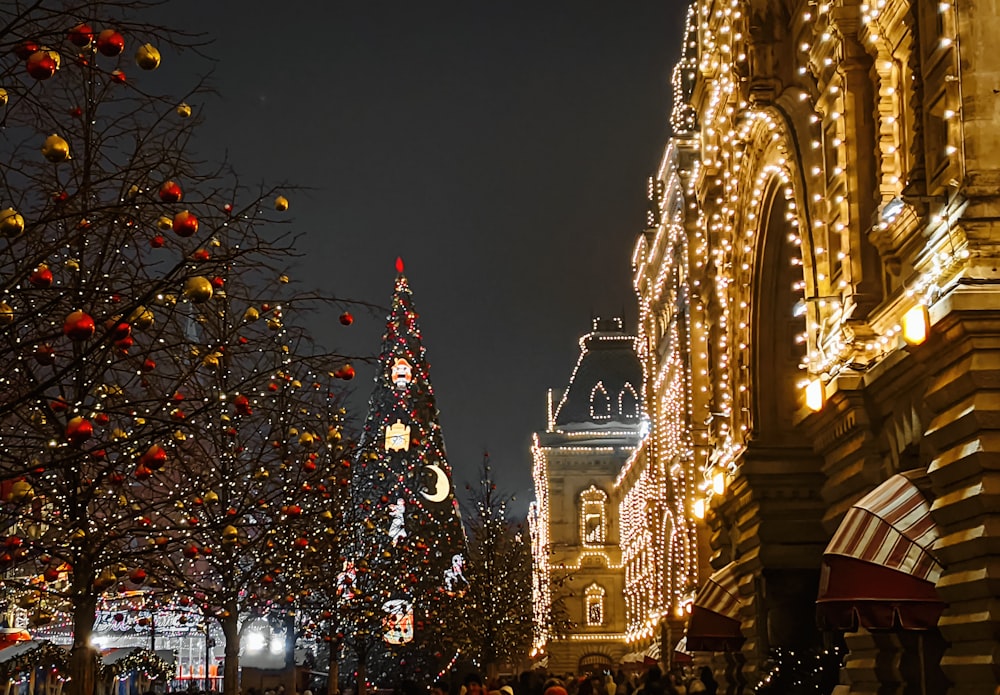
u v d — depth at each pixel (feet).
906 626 54.19
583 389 349.00
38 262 37.96
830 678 80.28
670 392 193.16
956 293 49.44
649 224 217.56
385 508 192.44
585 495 334.44
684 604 162.71
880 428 66.59
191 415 42.16
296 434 86.38
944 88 54.08
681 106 164.86
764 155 88.74
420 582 211.41
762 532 92.07
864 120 69.10
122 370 53.88
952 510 51.47
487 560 223.51
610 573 328.08
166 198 34.06
